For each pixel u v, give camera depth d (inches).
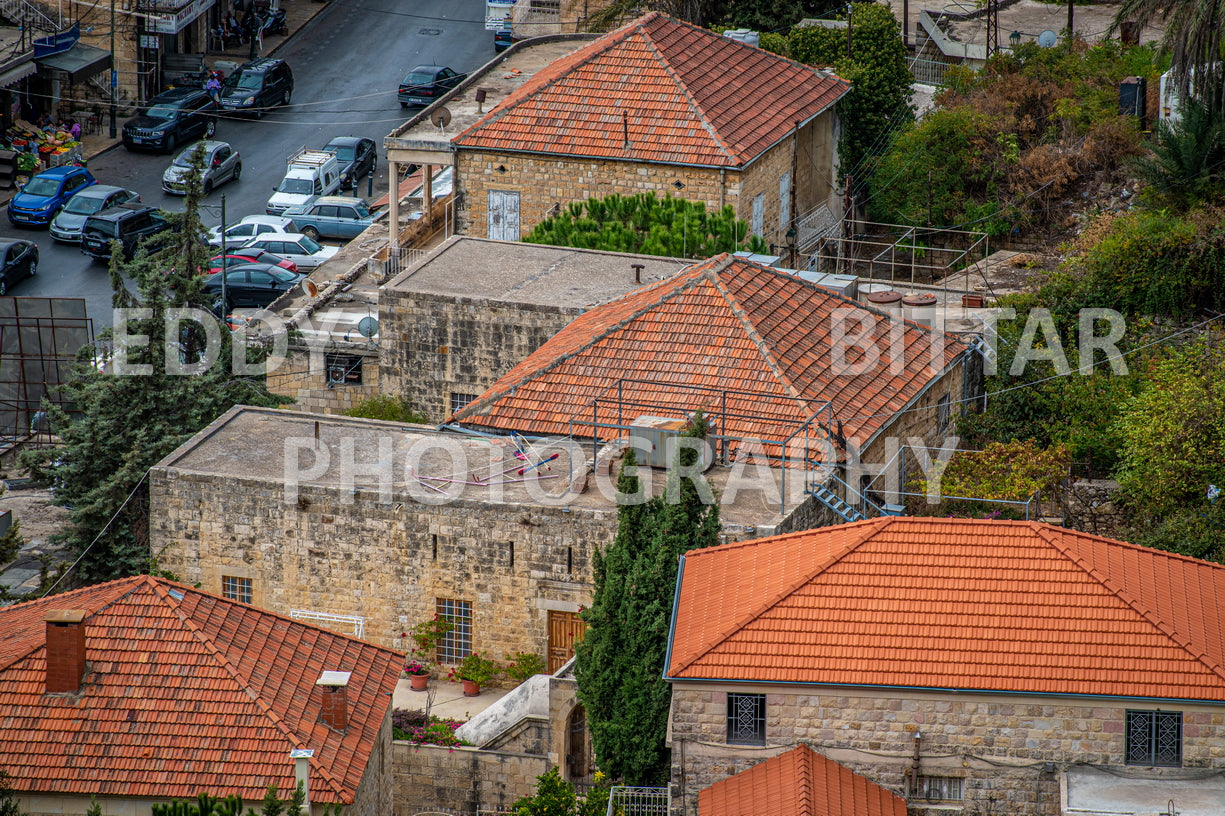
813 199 6230.3
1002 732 3014.3
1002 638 3051.2
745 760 3070.9
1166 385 4367.6
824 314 4493.1
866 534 3218.5
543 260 5004.9
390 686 3314.5
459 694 3900.1
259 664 3166.8
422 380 4783.5
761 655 3065.9
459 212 5762.8
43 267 6540.4
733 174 5457.7
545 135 5629.9
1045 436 4562.0
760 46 6766.7
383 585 3932.1
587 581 3816.4
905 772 3041.3
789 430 4023.1
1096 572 3122.5
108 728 3026.6
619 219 5255.9
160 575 4023.1
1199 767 2992.1
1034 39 7337.6
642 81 5708.7
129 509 4480.8
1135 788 2965.1
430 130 5959.6
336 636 3366.1
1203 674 2982.3
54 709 3048.7
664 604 3380.9
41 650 3117.6
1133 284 4968.0
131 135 7593.5
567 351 4320.9
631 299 4562.0
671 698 3211.1
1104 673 2994.6
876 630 3080.7
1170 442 4195.4
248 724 3031.5
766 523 3695.9
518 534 3826.3
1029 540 3179.1
